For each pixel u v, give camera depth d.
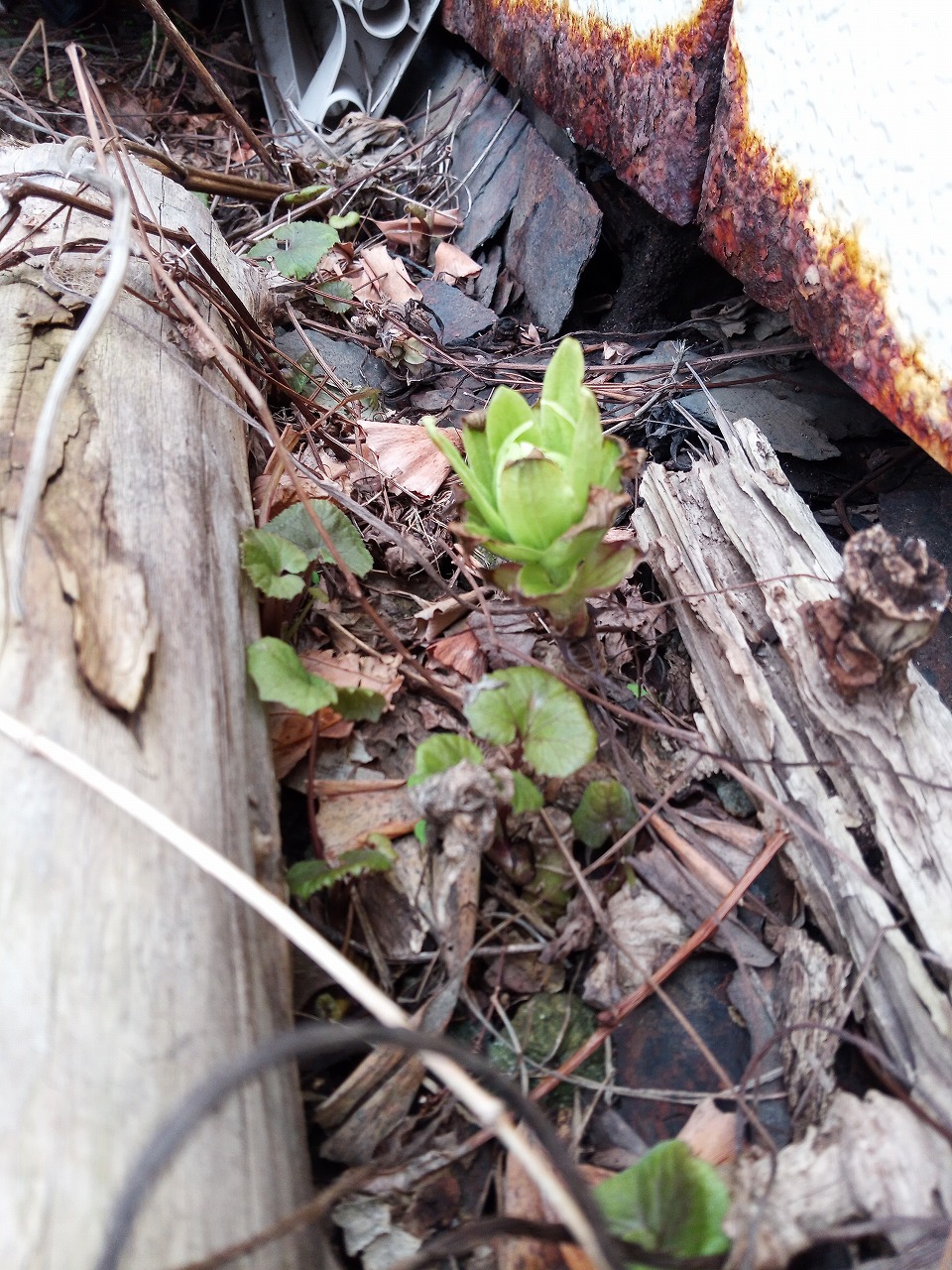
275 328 0.45
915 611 0.22
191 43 0.73
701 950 0.24
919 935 0.22
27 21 0.75
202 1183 0.15
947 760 0.24
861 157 0.29
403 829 0.25
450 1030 0.23
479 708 0.24
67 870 0.17
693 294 0.46
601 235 0.48
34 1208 0.13
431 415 0.41
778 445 0.38
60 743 0.18
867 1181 0.18
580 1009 0.23
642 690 0.29
